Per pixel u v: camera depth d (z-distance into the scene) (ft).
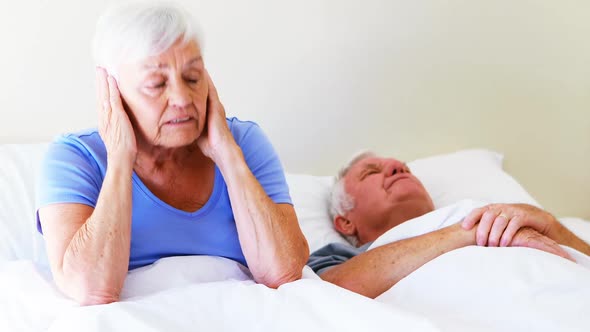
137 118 4.55
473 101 8.61
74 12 6.89
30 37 6.81
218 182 5.00
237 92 7.59
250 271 4.98
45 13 6.81
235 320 4.04
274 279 4.75
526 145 8.92
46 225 4.53
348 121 8.11
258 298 4.19
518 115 8.82
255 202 4.77
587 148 9.16
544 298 4.50
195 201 4.95
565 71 8.88
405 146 8.43
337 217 6.95
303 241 4.96
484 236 5.41
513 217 5.48
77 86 7.02
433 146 8.55
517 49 8.66
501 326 4.36
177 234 4.87
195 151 4.97
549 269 4.68
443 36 8.35
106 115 4.53
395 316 3.88
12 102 6.85
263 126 7.75
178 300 4.08
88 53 7.00
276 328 4.00
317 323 3.97
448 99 8.50
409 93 8.33
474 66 8.53
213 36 7.39
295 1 7.66
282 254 4.75
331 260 6.06
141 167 4.79
